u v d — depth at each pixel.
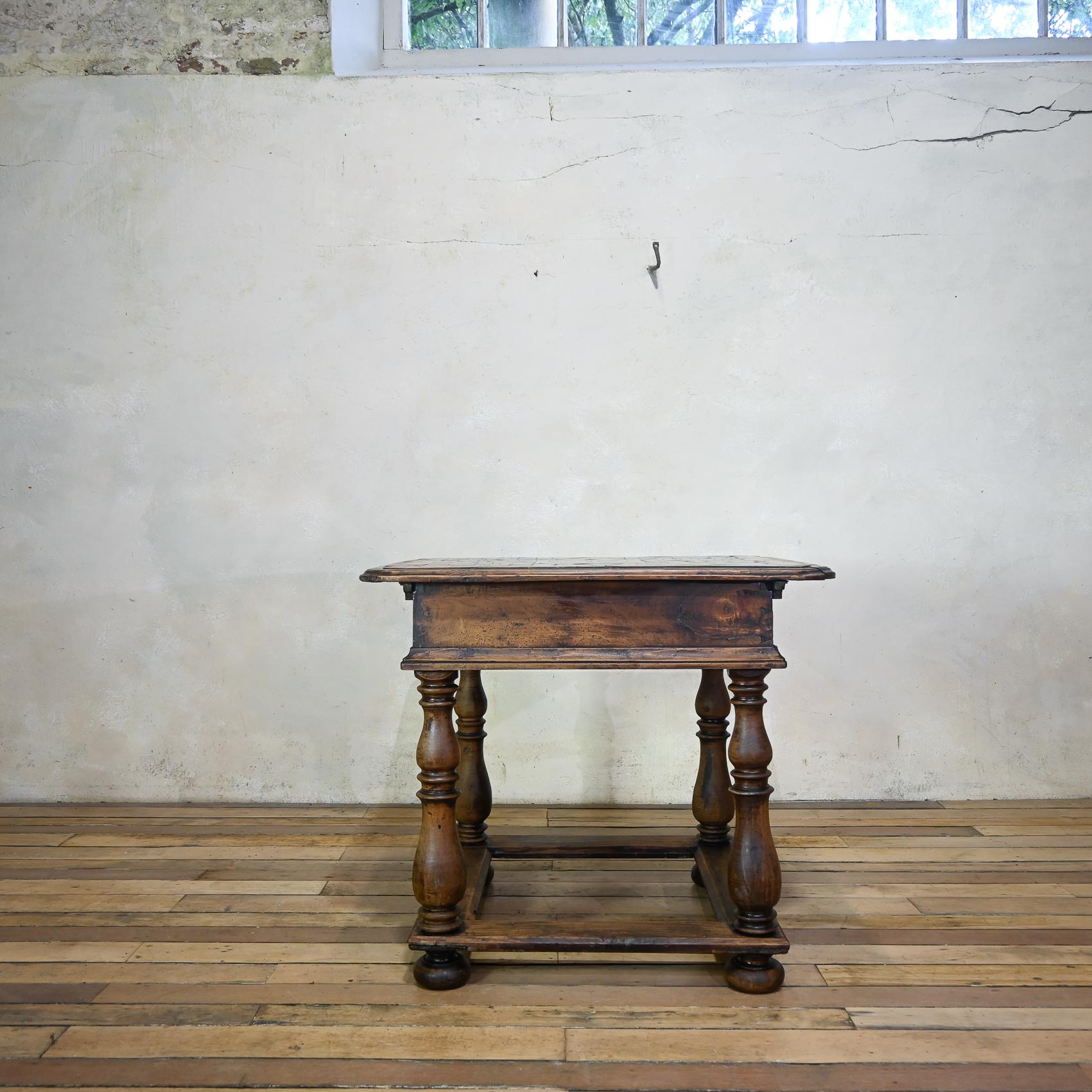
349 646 3.27
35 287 3.28
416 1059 1.66
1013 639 3.25
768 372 3.24
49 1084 1.58
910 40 3.45
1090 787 3.26
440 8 3.50
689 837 2.70
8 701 3.29
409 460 3.27
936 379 3.24
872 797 3.27
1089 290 3.22
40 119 3.27
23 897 2.41
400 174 3.26
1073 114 3.21
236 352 3.27
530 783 3.27
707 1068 1.63
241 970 2.00
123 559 3.29
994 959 2.04
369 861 2.68
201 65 3.27
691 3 3.50
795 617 3.25
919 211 3.23
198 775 3.29
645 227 3.25
